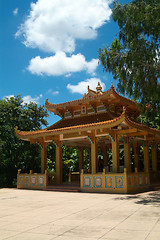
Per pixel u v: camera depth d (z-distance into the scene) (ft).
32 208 38.29
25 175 77.41
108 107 70.23
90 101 70.49
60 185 71.51
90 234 22.20
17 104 106.83
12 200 49.03
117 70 53.06
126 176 55.88
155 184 69.26
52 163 120.37
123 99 68.59
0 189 79.46
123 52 53.11
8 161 102.27
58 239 20.88
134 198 47.14
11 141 101.30
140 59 49.14
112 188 57.41
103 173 59.52
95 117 70.38
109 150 115.24
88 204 40.91
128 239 20.33
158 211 32.99
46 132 70.54
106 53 53.98
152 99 54.65
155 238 20.43
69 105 74.49
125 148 68.08
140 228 23.86
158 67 51.29
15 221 28.58
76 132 70.28
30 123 104.32
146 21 48.34
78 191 63.36
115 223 26.27
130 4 50.60
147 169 72.90
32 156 105.40
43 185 72.08
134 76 50.62
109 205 39.11
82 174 63.36
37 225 26.30
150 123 96.63
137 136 69.77
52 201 46.21
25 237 21.74
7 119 99.60
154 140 78.02
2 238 21.54
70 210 35.40
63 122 77.56
